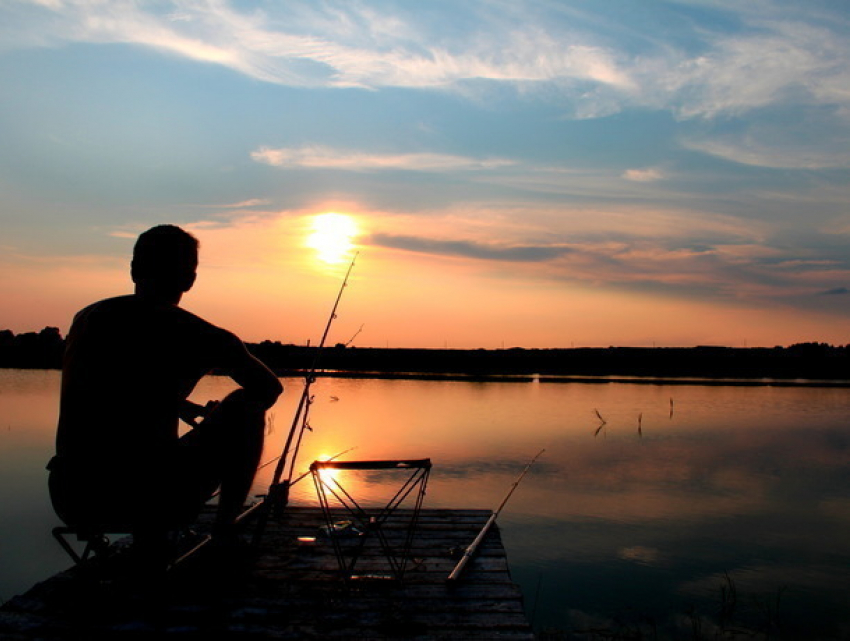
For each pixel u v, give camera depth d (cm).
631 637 631
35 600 308
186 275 298
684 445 1772
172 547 321
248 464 310
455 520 499
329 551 407
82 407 275
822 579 779
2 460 1330
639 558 858
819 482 1324
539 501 1126
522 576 798
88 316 286
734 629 648
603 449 1677
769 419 2402
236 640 277
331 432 1869
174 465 284
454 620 305
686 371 6431
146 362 277
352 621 301
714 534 957
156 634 278
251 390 298
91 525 292
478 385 4128
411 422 2105
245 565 365
